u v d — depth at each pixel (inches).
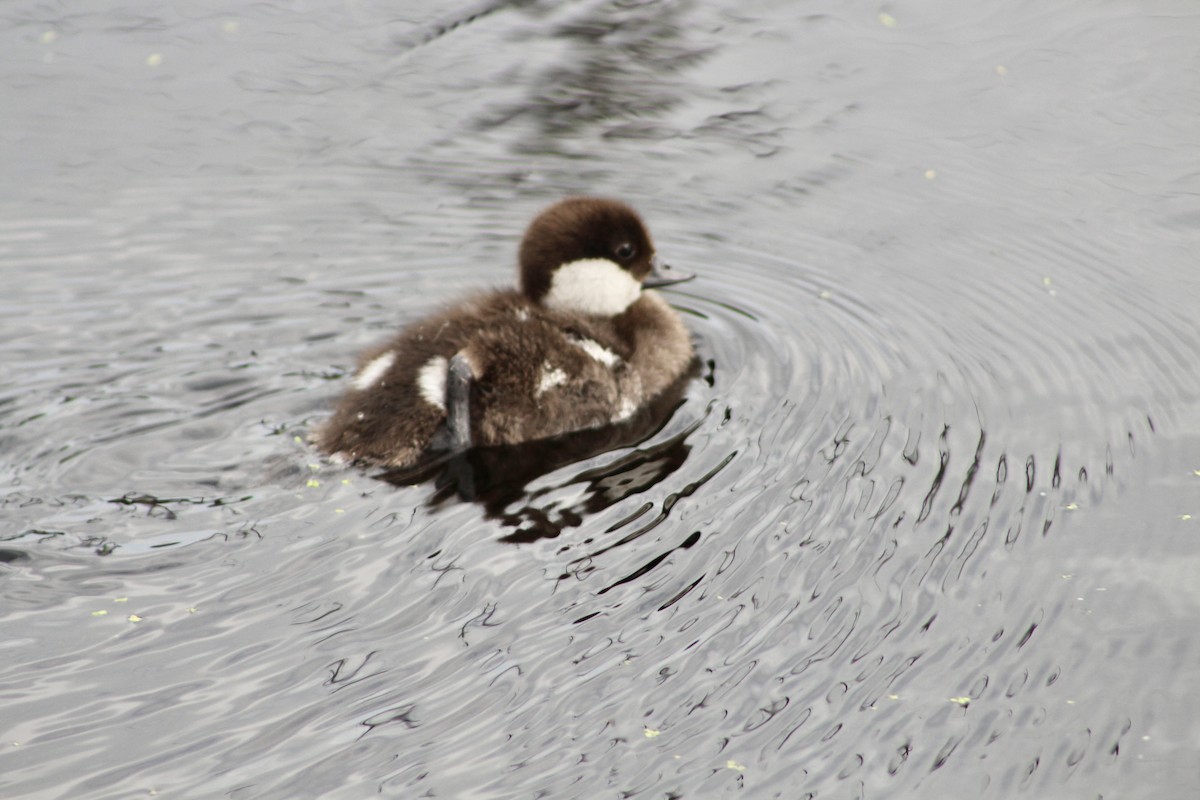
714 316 500.4
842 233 552.1
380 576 339.3
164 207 567.5
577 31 721.0
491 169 599.5
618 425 427.5
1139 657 313.0
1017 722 294.4
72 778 273.4
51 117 629.9
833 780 278.2
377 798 270.2
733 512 368.2
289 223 559.2
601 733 288.7
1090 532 359.3
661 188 585.3
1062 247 530.0
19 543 352.8
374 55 693.9
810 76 668.1
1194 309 481.1
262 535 357.1
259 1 743.7
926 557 349.4
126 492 380.2
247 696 297.1
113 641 314.0
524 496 377.7
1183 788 276.8
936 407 427.5
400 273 527.5
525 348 419.2
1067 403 427.8
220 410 433.1
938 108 634.2
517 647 313.0
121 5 737.0
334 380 455.5
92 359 464.1
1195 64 652.7
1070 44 681.0
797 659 311.6
